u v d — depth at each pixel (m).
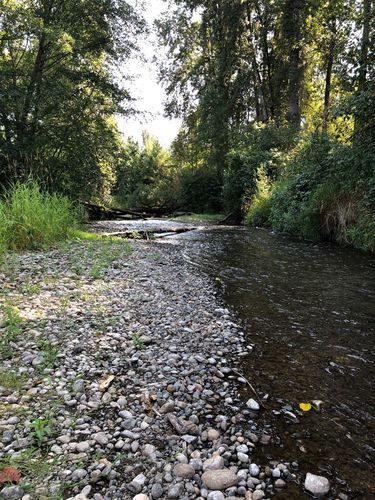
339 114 9.41
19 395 2.45
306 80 22.75
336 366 3.17
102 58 17.17
